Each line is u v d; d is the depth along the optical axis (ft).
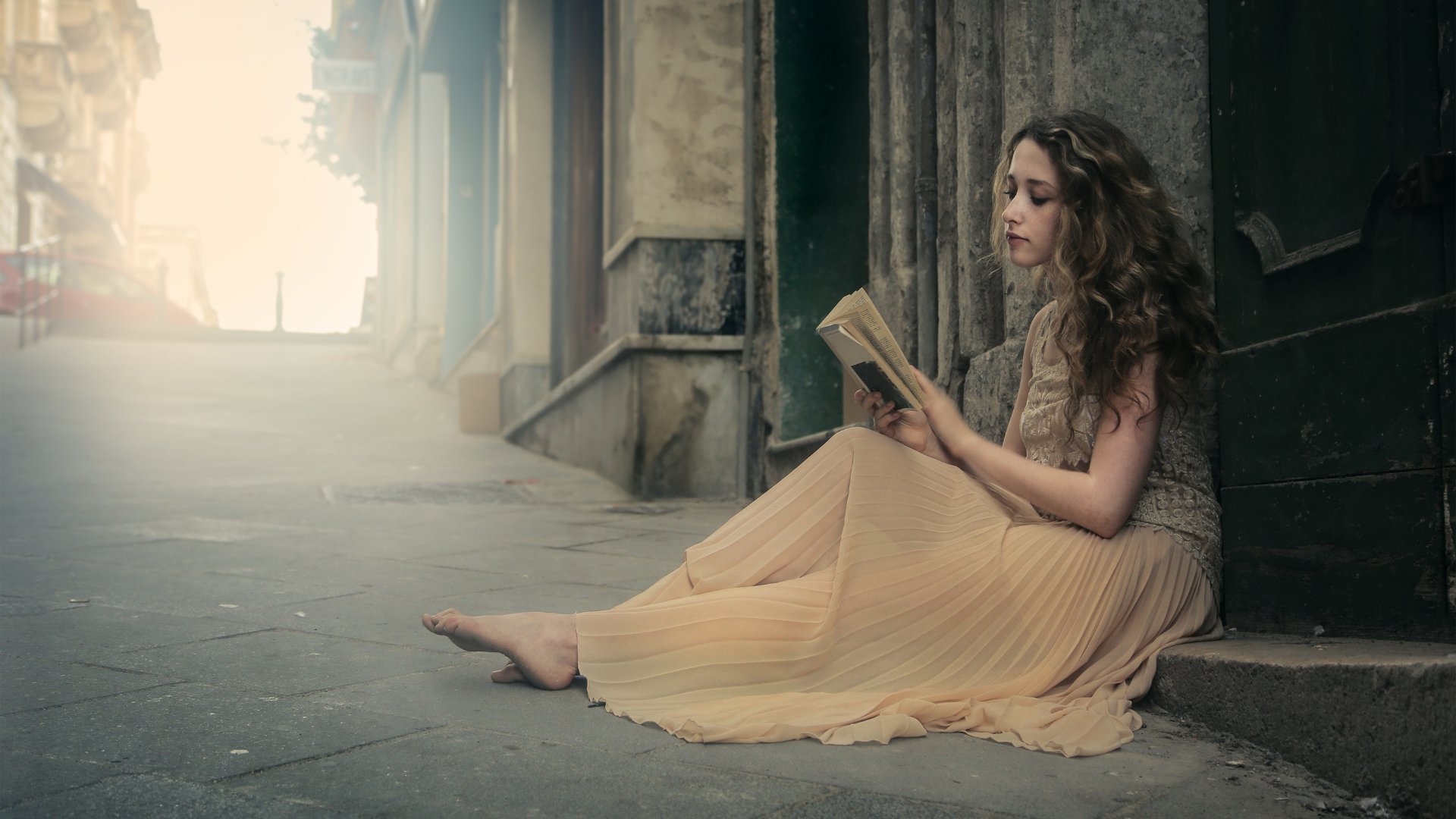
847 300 7.98
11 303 77.25
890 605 8.00
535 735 7.32
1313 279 9.05
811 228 23.22
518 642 8.34
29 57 116.47
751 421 24.48
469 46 50.44
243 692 8.48
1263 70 9.80
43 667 9.27
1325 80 8.94
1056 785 6.48
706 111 25.39
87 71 136.36
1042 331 8.83
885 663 7.96
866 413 21.04
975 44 13.87
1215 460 10.02
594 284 32.32
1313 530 8.87
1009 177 8.30
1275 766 6.88
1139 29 11.03
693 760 6.83
